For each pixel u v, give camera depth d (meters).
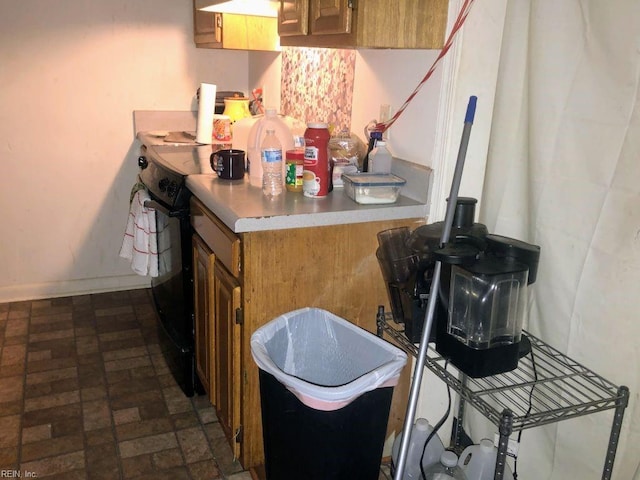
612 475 1.38
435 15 1.57
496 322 1.30
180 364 2.20
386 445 1.89
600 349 1.38
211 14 2.66
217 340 1.85
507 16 1.55
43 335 2.65
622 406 1.26
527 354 1.47
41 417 2.04
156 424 2.03
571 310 1.43
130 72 3.00
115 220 3.16
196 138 2.75
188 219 2.00
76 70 2.89
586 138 1.37
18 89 2.81
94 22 2.87
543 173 1.48
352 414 1.38
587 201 1.38
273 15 2.57
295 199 1.74
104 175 3.08
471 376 1.30
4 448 1.87
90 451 1.87
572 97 1.39
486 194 1.69
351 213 1.63
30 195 2.97
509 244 1.34
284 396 1.40
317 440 1.38
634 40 1.24
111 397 2.18
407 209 1.71
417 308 1.45
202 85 2.69
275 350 1.58
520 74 1.54
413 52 1.75
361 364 1.60
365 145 2.02
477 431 1.80
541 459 1.58
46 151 2.94
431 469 1.63
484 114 1.67
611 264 1.33
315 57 2.39
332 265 1.69
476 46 1.60
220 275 1.74
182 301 2.08
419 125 1.76
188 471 1.80
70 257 3.12
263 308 1.64
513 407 1.66
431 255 1.35
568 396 1.48
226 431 1.88
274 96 2.91
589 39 1.34
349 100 2.15
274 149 1.75
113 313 2.92
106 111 3.01
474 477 1.53
